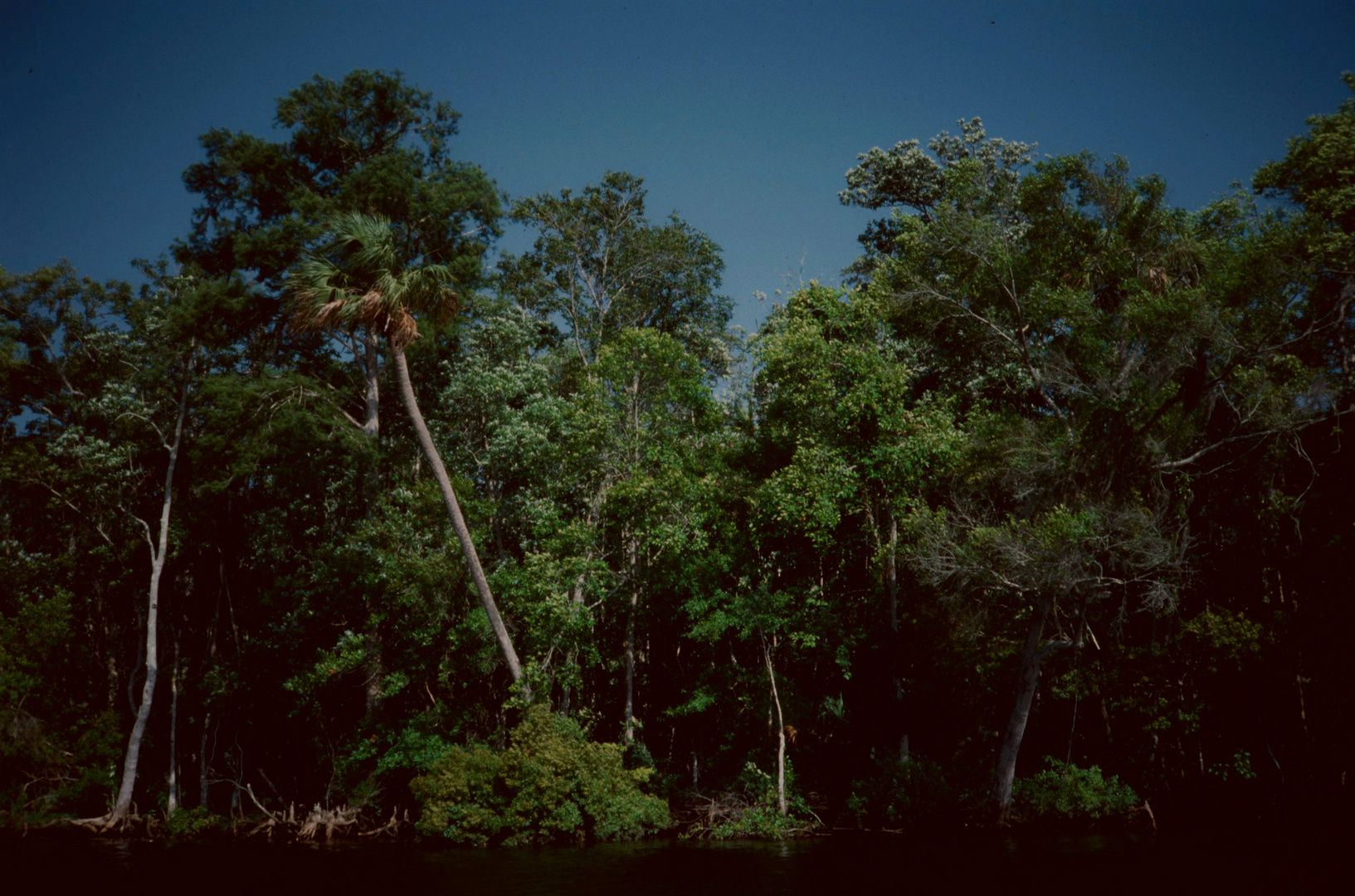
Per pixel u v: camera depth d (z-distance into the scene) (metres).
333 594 29.83
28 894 16.31
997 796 25.31
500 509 31.53
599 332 36.28
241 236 31.64
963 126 36.94
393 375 35.84
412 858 21.34
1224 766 25.25
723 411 32.59
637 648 33.25
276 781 32.47
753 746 29.22
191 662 35.12
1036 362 27.83
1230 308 23.81
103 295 34.09
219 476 31.62
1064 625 26.95
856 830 26.59
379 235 26.22
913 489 28.41
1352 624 23.66
